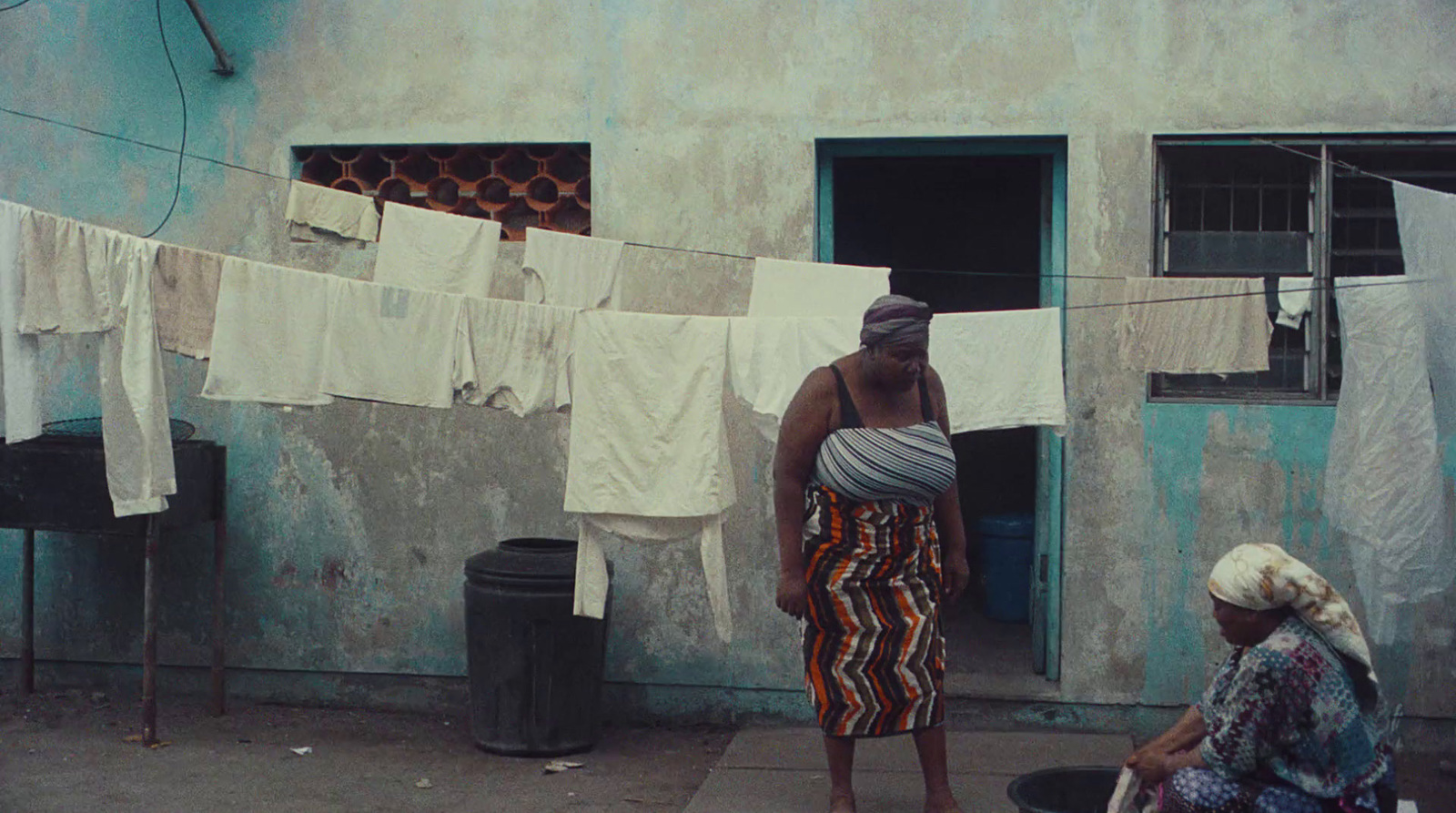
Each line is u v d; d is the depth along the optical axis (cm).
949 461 450
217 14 633
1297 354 582
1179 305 517
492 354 498
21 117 645
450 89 621
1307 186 582
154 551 575
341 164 638
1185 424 578
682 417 498
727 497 504
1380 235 579
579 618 573
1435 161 575
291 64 630
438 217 521
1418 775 544
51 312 482
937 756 461
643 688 623
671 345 496
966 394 496
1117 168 578
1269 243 584
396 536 636
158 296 485
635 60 609
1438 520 454
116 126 640
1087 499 585
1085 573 588
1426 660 568
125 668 660
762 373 491
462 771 557
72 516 577
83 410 647
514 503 627
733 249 605
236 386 482
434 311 493
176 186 637
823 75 596
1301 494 571
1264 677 342
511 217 640
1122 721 589
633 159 610
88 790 523
